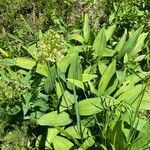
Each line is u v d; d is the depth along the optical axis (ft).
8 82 1.96
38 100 1.95
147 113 2.07
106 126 1.75
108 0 2.57
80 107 1.88
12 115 1.94
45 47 1.84
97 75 2.07
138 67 2.18
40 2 2.54
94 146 1.85
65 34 2.42
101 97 1.90
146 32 2.48
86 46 2.19
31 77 2.04
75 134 1.86
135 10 2.51
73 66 1.98
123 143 1.70
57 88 1.98
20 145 1.90
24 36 2.38
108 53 2.17
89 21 2.50
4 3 2.52
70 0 2.55
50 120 1.88
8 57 2.23
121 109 1.86
